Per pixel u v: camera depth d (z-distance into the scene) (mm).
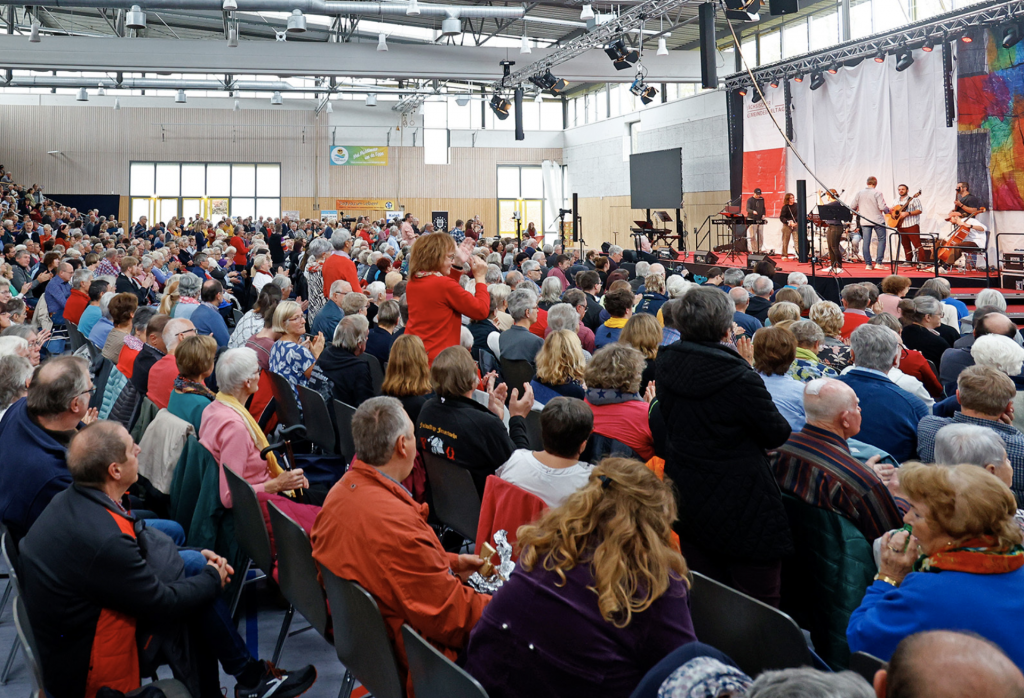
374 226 20250
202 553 2689
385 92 23703
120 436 2402
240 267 14461
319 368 4770
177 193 27219
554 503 2668
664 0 13734
